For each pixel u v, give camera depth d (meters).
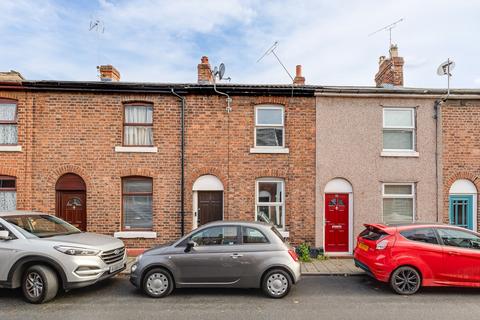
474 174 10.93
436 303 6.59
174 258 6.88
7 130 10.62
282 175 10.80
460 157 10.96
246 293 7.16
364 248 7.85
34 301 6.48
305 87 10.75
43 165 10.49
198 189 10.76
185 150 10.76
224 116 10.87
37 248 6.61
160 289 6.86
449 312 6.11
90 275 6.70
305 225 10.75
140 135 10.97
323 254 10.51
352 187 10.88
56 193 10.60
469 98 10.99
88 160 10.58
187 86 10.66
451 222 10.90
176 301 6.64
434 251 7.15
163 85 10.65
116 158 10.63
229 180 10.73
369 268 7.46
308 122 10.95
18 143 10.46
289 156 10.85
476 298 6.91
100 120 10.67
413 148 11.11
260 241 7.07
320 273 8.68
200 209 10.80
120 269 7.60
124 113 10.95
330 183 10.95
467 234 7.35
